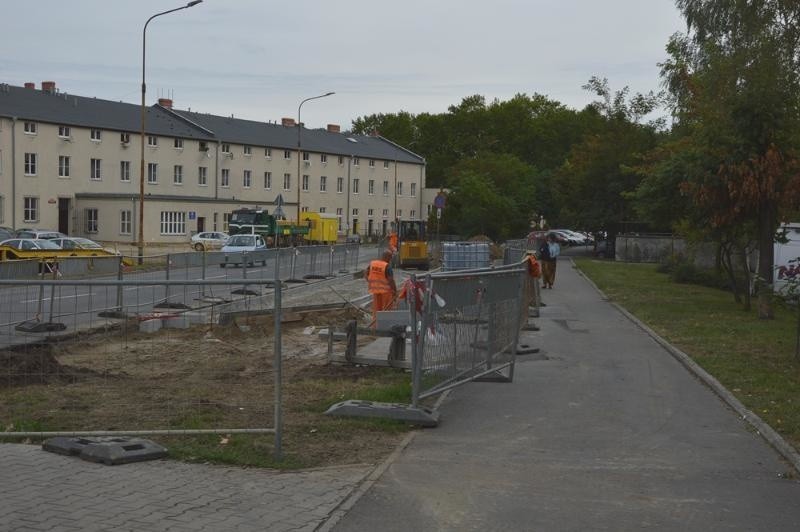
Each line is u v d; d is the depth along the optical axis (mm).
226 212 71062
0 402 8000
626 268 45938
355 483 6465
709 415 9383
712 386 11047
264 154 79250
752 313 21797
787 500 6281
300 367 11883
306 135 87938
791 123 20297
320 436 7855
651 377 11930
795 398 10109
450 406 9680
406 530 5504
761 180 19844
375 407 8648
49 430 7668
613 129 62344
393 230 47406
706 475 6941
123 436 7438
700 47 32969
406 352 13109
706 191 20891
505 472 6934
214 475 6520
